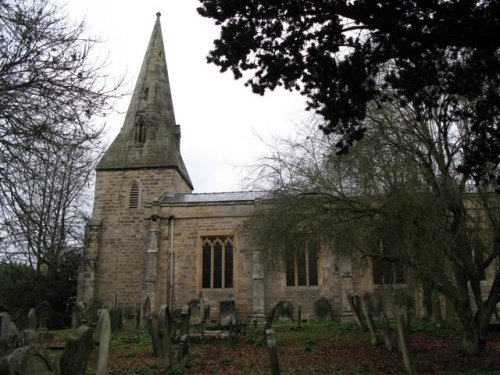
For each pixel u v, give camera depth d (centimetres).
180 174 3694
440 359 1217
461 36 698
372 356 1284
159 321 1143
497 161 969
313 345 1534
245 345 1546
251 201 2997
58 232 1642
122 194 3434
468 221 1333
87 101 1072
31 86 1009
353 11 722
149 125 3688
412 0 682
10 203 1053
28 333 1139
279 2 759
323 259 2852
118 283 3241
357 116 848
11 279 3159
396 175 1291
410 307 2288
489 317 1273
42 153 1041
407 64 812
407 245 1291
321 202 1493
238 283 2908
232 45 805
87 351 698
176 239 3025
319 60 798
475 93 850
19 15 1018
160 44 4075
